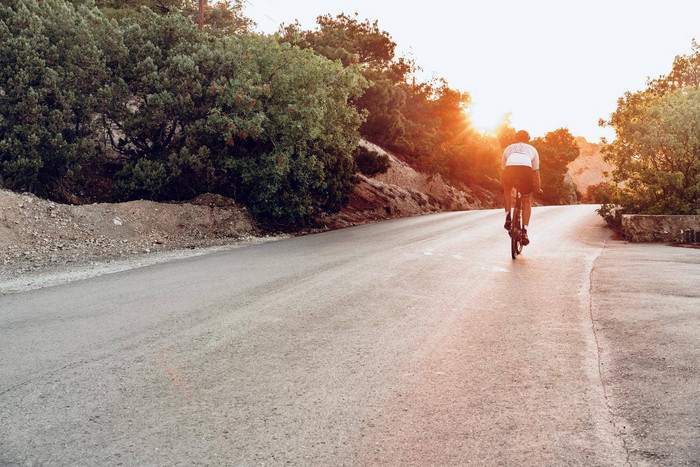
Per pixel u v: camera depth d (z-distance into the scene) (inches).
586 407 117.0
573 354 153.3
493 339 169.5
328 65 712.4
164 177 645.3
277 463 96.3
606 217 605.3
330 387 131.6
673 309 202.7
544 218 744.3
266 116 665.0
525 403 120.1
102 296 256.2
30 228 466.0
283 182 687.1
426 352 157.6
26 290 287.9
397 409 118.3
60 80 588.4
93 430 110.5
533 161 334.6
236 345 167.6
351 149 788.6
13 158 569.9
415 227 650.2
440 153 1736.0
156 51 659.4
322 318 199.2
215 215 641.6
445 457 97.3
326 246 449.7
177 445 103.7
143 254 456.1
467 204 1706.4
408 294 239.1
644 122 557.9
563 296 231.6
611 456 96.0
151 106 638.5
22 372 146.9
